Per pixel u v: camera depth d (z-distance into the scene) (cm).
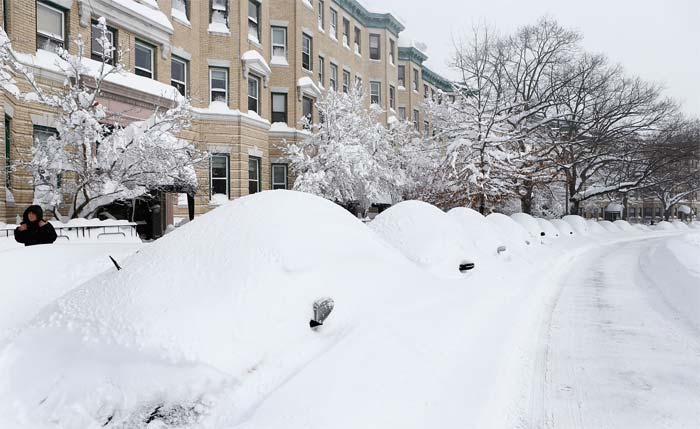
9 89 1093
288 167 2439
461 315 506
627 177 4078
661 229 4278
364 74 3534
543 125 3083
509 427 343
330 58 2975
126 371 269
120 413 257
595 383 432
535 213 3784
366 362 318
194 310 296
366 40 3588
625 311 730
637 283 1019
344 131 2044
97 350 282
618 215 7519
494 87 3141
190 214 1519
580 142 3488
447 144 2544
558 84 3634
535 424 350
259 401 268
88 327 294
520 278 942
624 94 3891
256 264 332
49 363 282
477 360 425
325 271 367
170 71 1808
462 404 335
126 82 1548
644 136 3884
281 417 248
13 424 254
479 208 2270
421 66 4384
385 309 396
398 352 351
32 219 608
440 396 330
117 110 1524
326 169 1961
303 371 288
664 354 516
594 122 3672
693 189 5350
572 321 664
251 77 2202
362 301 382
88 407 260
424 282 514
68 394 265
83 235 973
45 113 1300
